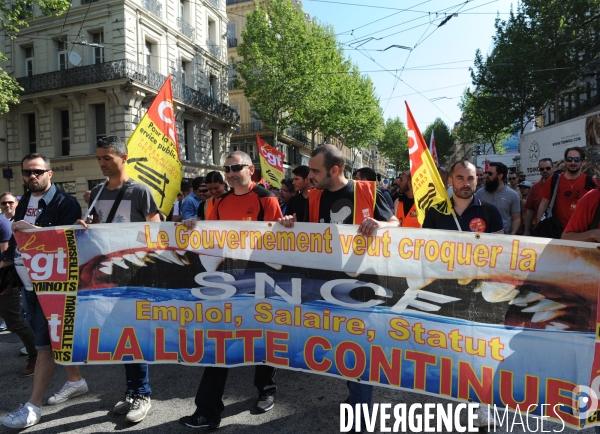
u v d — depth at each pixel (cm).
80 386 358
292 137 3900
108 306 309
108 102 2084
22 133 2311
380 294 278
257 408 329
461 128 4278
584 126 841
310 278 291
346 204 303
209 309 303
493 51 2569
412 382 273
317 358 290
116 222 325
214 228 303
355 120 3647
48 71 2180
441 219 319
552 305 245
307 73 2691
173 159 388
